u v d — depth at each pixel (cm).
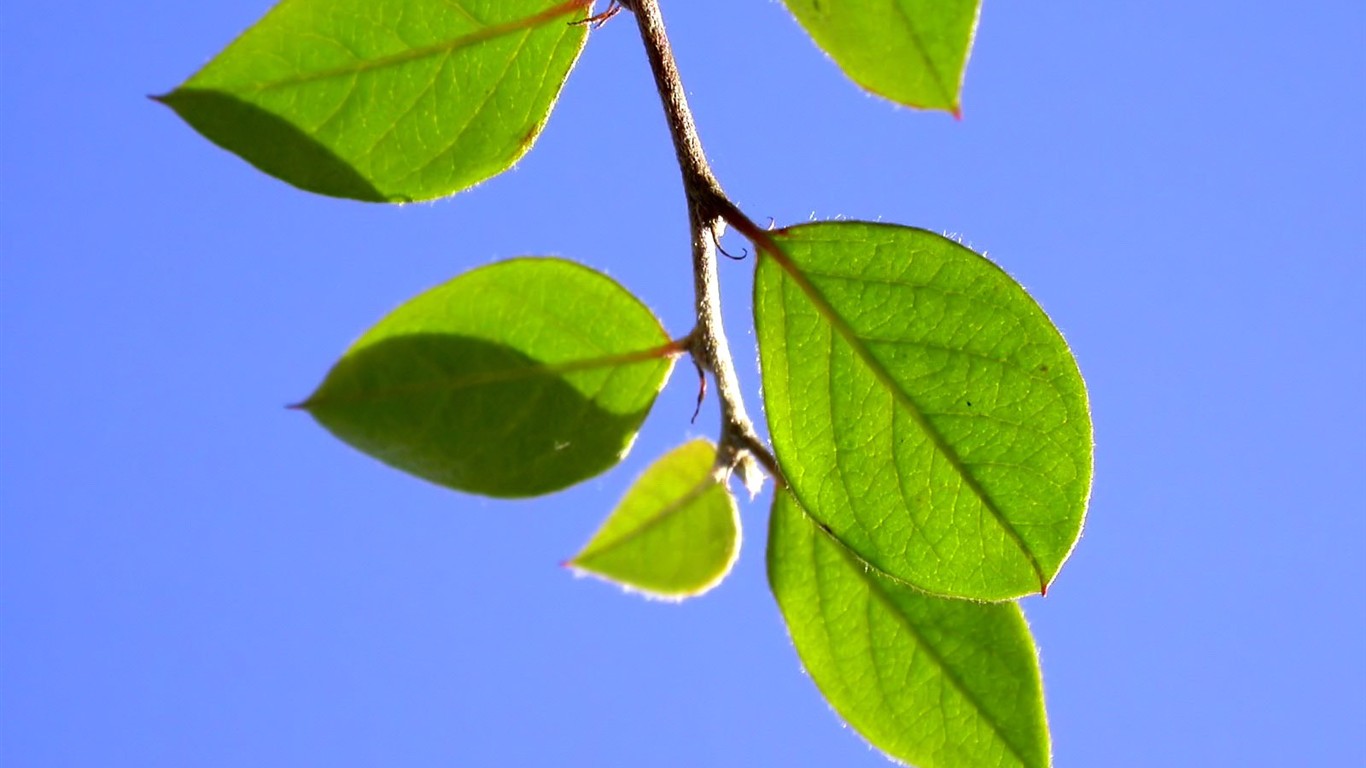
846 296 23
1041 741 24
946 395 23
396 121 23
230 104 23
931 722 24
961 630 24
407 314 24
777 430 23
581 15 23
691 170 23
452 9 23
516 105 23
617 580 26
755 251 23
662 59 23
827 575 24
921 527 23
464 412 24
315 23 23
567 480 24
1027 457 23
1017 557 23
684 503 26
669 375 24
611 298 24
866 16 22
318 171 23
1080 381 23
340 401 24
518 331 24
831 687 24
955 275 23
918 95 22
